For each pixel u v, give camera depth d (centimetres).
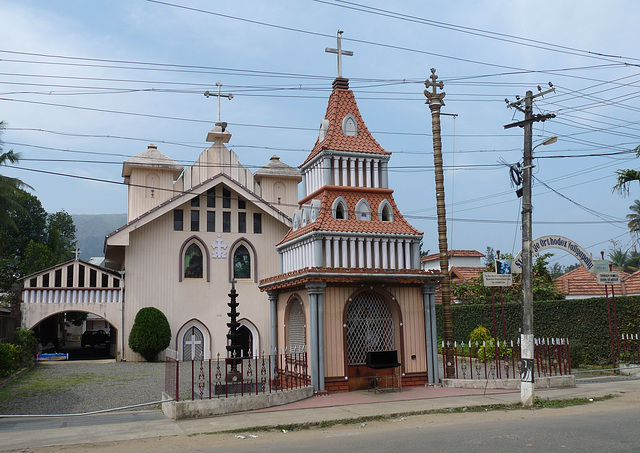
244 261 3559
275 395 1586
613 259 7044
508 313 2877
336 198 1942
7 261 5284
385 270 1850
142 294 3300
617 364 2212
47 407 1767
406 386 1875
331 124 2050
